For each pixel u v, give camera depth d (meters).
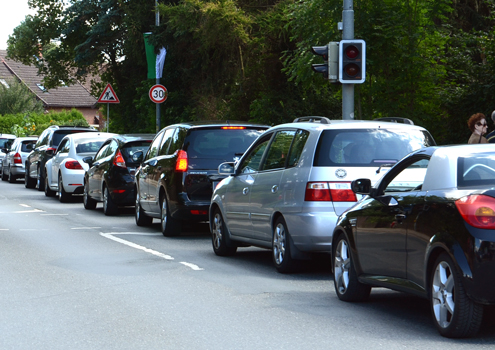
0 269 19.23
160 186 26.81
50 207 38.94
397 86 31.20
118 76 66.50
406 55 30.44
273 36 44.44
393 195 13.61
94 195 36.50
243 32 42.69
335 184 17.16
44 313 14.02
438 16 30.80
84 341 11.93
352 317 13.59
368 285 14.80
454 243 11.52
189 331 12.55
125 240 25.48
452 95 32.81
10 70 162.88
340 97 36.25
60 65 75.12
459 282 11.39
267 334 12.30
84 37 67.50
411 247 12.69
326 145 17.52
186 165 25.59
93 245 24.12
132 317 13.64
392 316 13.66
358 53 27.25
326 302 15.03
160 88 51.03
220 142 25.98
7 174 64.69
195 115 52.88
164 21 50.84
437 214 12.01
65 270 19.08
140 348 11.49
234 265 20.05
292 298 15.44
